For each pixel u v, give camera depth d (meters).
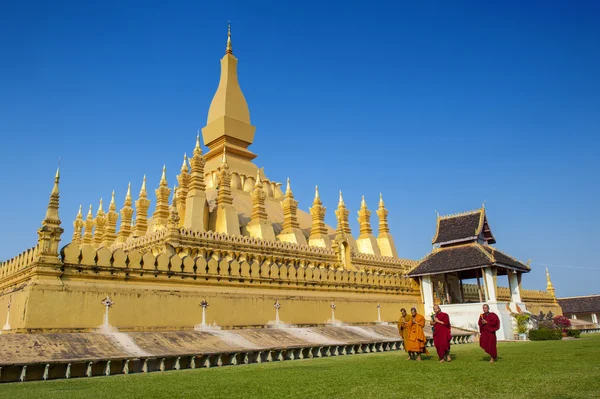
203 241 28.64
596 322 55.19
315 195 39.41
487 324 15.70
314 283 27.95
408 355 17.97
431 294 34.53
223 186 34.00
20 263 20.75
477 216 35.41
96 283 19.61
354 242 41.53
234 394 9.77
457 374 12.23
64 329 18.14
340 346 20.50
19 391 10.55
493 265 31.69
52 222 19.06
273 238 34.78
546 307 48.34
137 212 37.09
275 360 17.95
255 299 24.22
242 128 46.78
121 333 17.92
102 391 10.41
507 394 9.18
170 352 15.77
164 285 21.59
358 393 9.63
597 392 9.11
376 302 31.16
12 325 18.69
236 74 48.78
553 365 13.68
